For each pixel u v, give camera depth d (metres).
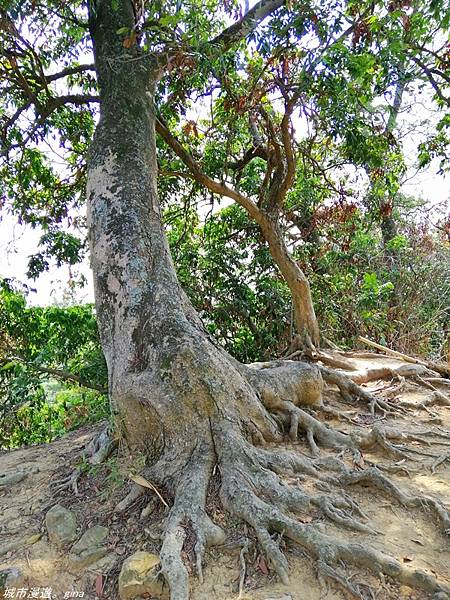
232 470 3.57
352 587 2.71
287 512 3.35
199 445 3.82
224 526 3.25
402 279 11.87
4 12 5.34
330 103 6.45
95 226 4.74
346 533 3.21
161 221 4.96
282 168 8.14
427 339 10.91
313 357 7.72
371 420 5.45
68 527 3.49
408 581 2.74
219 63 5.25
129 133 5.09
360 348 10.52
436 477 4.08
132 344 4.22
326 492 3.66
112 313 4.45
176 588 2.67
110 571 3.04
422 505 3.52
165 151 9.25
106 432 4.61
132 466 3.96
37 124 7.20
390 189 8.76
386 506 3.56
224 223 11.00
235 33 5.66
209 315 10.74
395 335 10.96
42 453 5.30
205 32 5.48
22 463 5.00
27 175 8.55
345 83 5.72
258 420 4.33
